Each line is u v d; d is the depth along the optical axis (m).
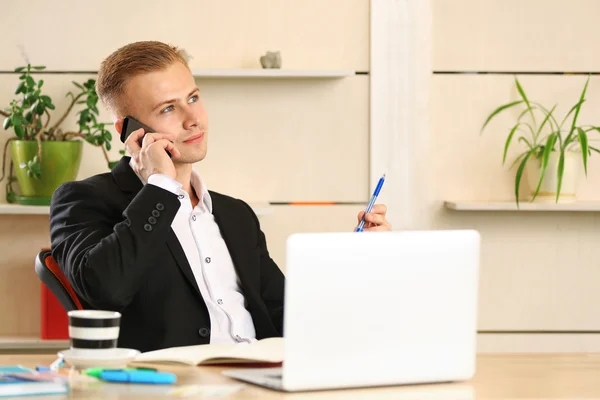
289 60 4.09
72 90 4.02
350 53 4.10
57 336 3.74
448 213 4.14
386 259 1.62
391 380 1.65
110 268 2.22
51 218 2.58
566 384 1.75
